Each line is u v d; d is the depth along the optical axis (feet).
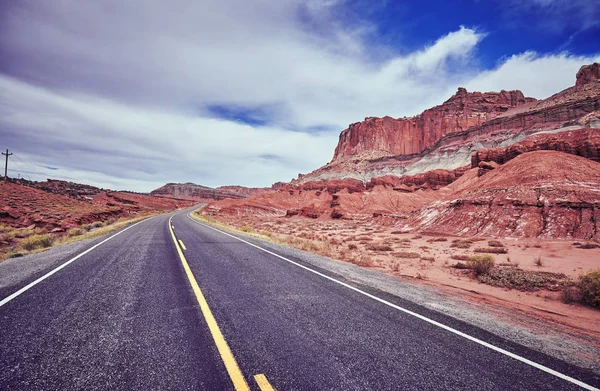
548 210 82.12
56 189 237.86
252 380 9.28
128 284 19.84
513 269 40.88
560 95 412.77
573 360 12.35
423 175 355.97
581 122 222.69
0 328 12.17
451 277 35.35
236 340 12.04
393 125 618.44
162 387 8.69
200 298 17.29
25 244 40.75
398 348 12.29
